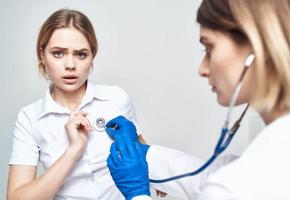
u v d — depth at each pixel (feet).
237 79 1.87
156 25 4.70
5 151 4.85
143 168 2.64
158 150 3.06
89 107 3.54
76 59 3.22
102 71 4.74
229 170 1.77
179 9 4.68
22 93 4.80
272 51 1.66
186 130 4.86
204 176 2.76
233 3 1.78
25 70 4.77
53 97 3.59
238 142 4.57
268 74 1.74
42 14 4.71
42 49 3.31
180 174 2.85
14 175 3.29
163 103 4.81
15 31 4.73
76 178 3.36
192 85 4.78
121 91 3.79
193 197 2.79
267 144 1.80
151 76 4.76
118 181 2.62
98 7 4.68
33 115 3.45
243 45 1.83
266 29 1.67
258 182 1.67
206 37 1.94
